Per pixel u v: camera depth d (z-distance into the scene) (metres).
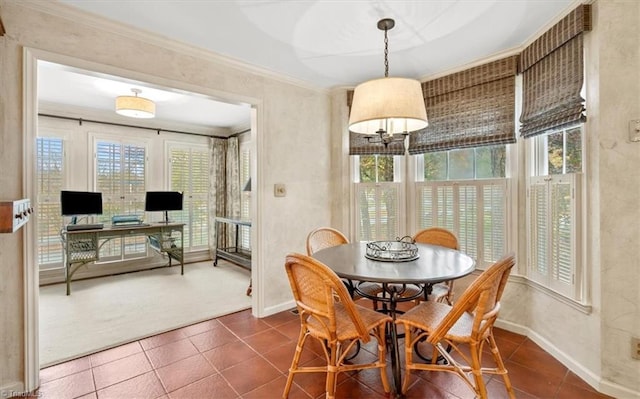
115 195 4.62
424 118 1.84
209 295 3.60
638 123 1.69
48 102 4.00
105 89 3.53
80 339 2.49
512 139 2.56
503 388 1.85
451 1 1.90
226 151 5.69
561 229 2.11
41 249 4.05
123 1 1.90
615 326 1.77
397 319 1.79
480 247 2.80
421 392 1.82
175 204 4.78
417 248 2.29
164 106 4.23
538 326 2.38
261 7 1.96
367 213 3.44
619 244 1.76
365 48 2.51
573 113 1.95
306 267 1.56
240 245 5.51
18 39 1.81
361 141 3.42
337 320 1.75
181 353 2.28
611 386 1.78
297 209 3.24
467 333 1.59
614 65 1.75
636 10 1.69
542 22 2.14
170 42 2.36
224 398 1.79
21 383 1.83
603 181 1.80
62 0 1.88
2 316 1.79
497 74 2.62
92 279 4.30
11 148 1.80
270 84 3.00
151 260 4.99
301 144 3.27
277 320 2.89
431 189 3.17
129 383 1.93
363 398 1.78
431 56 2.67
